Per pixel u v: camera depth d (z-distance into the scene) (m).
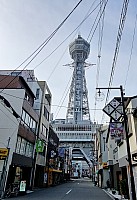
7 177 17.67
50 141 36.97
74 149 95.19
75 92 122.56
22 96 22.30
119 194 20.36
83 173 139.75
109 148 30.11
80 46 127.62
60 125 97.31
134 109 12.85
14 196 16.89
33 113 26.66
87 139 92.44
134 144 13.10
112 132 12.20
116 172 25.77
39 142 25.86
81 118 112.19
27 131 24.03
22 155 21.73
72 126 96.56
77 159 106.31
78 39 130.00
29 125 25.08
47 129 35.47
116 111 12.03
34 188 27.16
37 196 17.66
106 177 34.59
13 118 19.59
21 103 21.95
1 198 15.20
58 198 16.64
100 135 39.50
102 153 37.44
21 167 23.94
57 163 44.84
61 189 28.39
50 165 36.19
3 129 18.83
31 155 26.11
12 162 18.72
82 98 119.56
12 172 20.86
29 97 26.17
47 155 34.28
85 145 93.94
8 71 32.50
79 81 125.69
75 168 114.81
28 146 25.02
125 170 18.16
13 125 19.55
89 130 95.19
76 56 130.12
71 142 93.81
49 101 39.06
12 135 19.22
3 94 22.34
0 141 18.39
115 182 26.78
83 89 120.00
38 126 29.23
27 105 23.95
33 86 31.66
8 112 19.19
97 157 49.78
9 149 17.69
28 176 24.75
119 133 12.10
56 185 39.31
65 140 92.75
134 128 12.99
